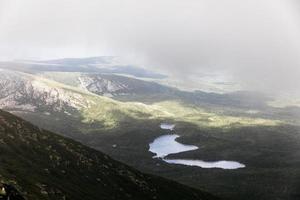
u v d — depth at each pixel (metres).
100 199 110.38
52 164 118.25
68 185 106.19
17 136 127.31
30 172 98.31
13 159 103.69
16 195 61.25
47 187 90.56
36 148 125.56
